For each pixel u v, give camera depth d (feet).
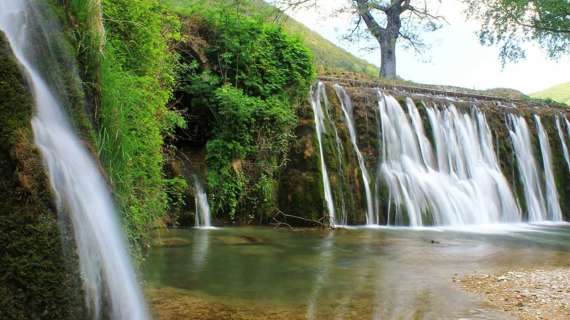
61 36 17.40
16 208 12.12
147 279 25.75
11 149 12.30
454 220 56.80
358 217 51.96
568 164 73.72
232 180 48.16
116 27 29.58
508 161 67.56
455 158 62.54
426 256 34.99
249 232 43.29
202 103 49.19
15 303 11.80
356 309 21.97
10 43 13.30
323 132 53.01
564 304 23.45
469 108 66.64
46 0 17.30
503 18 60.13
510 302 23.72
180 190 43.88
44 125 13.98
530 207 66.85
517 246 41.42
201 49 50.26
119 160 20.61
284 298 23.39
